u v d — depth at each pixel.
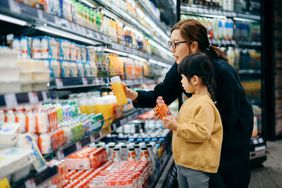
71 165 2.36
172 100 2.62
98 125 2.06
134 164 2.53
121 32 2.88
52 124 1.52
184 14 4.76
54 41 1.70
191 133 1.95
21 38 1.64
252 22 5.40
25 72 1.29
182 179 2.23
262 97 5.31
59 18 1.59
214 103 2.09
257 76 5.55
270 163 5.18
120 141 3.28
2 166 1.08
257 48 5.54
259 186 4.00
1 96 1.10
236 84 2.08
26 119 1.44
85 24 2.15
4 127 1.31
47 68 1.50
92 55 2.25
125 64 3.06
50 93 1.43
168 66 5.45
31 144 1.29
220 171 2.10
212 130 2.00
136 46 3.31
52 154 1.47
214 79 2.06
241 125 2.13
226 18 5.13
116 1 2.66
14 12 1.20
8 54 1.22
